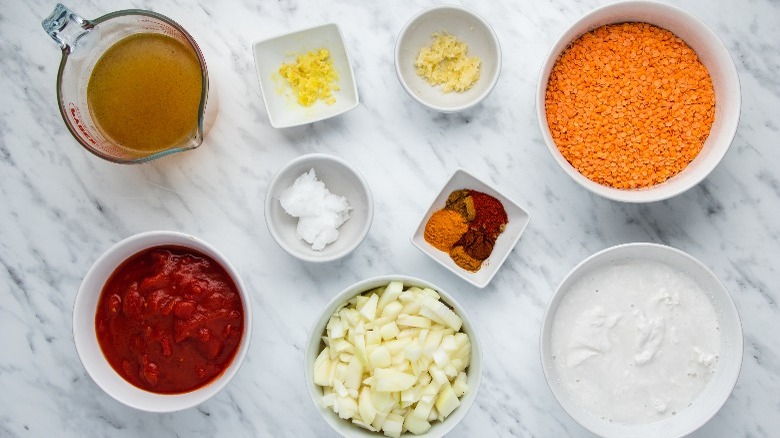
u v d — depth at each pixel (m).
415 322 0.72
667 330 0.74
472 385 0.72
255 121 0.77
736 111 0.71
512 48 0.77
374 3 0.77
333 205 0.74
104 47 0.72
